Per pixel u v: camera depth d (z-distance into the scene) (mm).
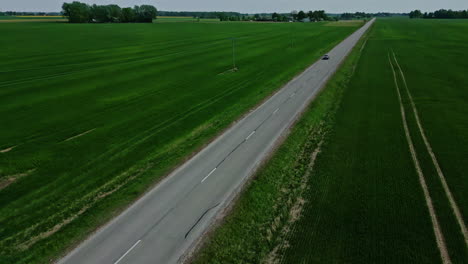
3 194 19656
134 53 73250
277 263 14484
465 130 27609
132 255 14922
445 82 43750
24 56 67875
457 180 20422
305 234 16156
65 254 15047
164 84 44969
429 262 14398
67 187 20328
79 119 31688
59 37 101750
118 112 33688
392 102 35969
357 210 17812
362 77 48406
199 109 34469
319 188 19938
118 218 17328
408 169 21875
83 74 51344
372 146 25328
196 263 14492
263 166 22188
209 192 19438
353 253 14906
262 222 17109
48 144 26234
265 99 37562
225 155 24000
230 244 15586
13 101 37156
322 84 43719
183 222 16953
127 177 21328
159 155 24281
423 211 17656
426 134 27141
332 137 27219
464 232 16109
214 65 58906
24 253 15102
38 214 17812
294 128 28719
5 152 24797
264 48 81188
